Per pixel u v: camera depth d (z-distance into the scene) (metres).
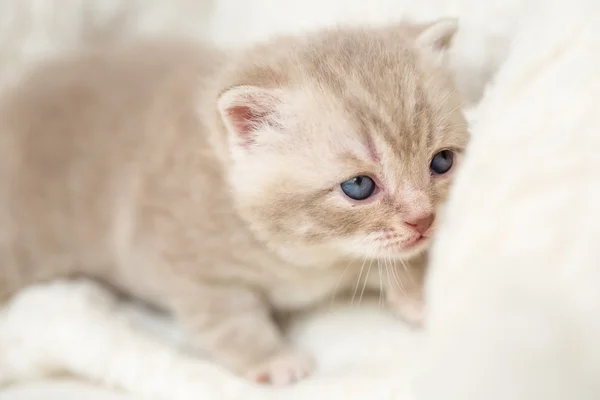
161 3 0.36
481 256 0.17
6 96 0.32
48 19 0.35
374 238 0.23
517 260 0.16
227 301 0.26
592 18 0.20
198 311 0.26
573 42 0.19
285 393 0.22
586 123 0.18
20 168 0.30
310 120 0.23
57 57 0.33
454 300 0.17
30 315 0.26
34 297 0.27
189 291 0.26
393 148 0.22
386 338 0.24
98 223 0.29
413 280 0.24
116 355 0.24
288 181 0.23
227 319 0.25
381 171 0.23
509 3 0.26
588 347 0.15
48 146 0.30
